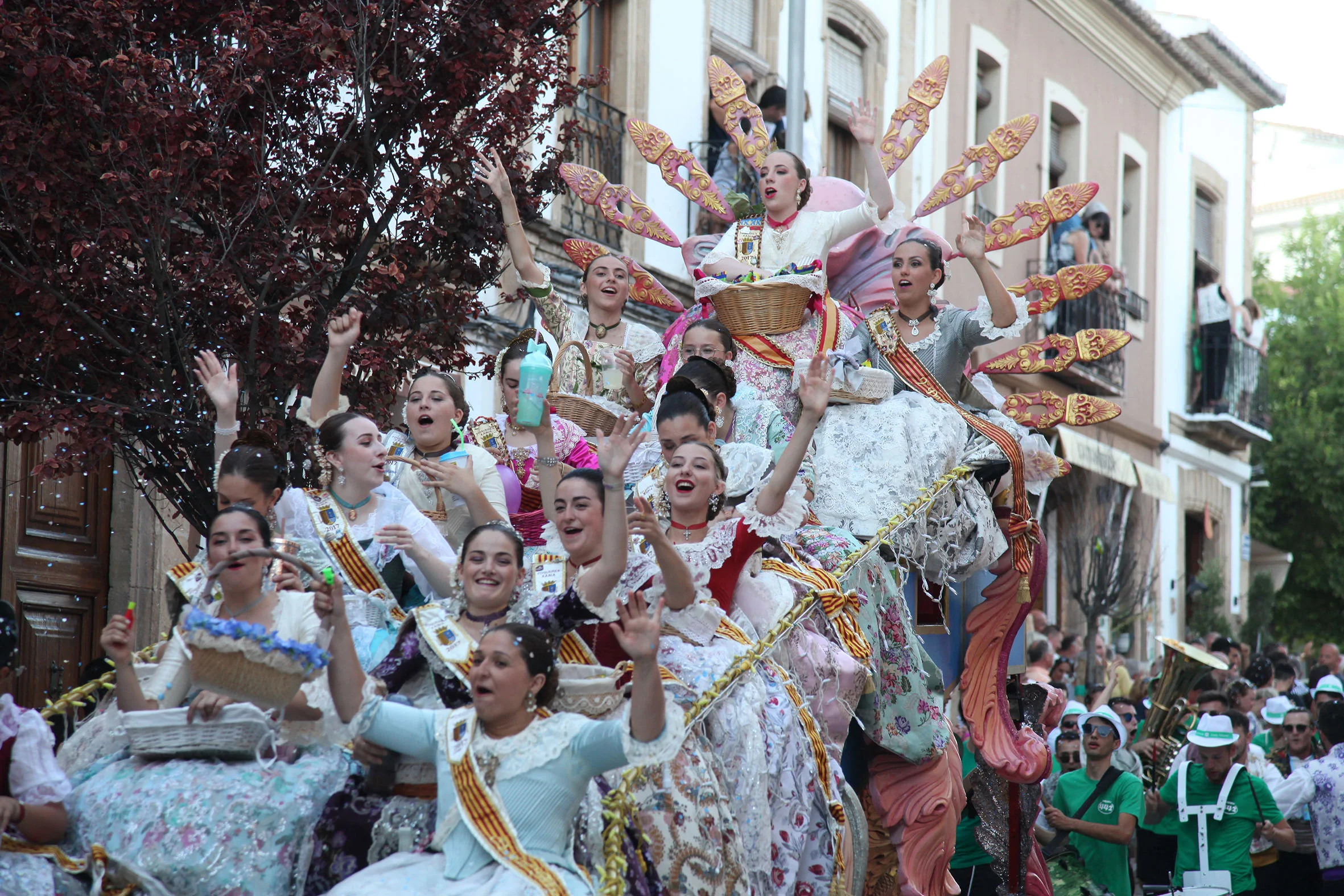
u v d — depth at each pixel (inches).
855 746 259.4
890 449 260.2
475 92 281.4
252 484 197.3
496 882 153.9
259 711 171.0
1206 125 1031.0
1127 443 900.6
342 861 170.4
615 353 280.5
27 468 323.0
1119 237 910.4
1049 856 365.1
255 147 251.8
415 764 174.4
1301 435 1198.3
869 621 246.8
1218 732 353.7
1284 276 1359.5
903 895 247.9
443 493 232.5
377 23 268.8
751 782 196.7
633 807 173.2
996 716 284.4
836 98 674.8
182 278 252.1
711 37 603.2
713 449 210.8
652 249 559.8
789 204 300.4
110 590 343.9
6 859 161.2
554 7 295.1
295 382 266.2
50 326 245.9
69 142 240.1
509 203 285.9
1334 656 714.2
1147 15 898.1
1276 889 372.5
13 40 233.9
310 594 182.1
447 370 289.7
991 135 305.1
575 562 198.2
